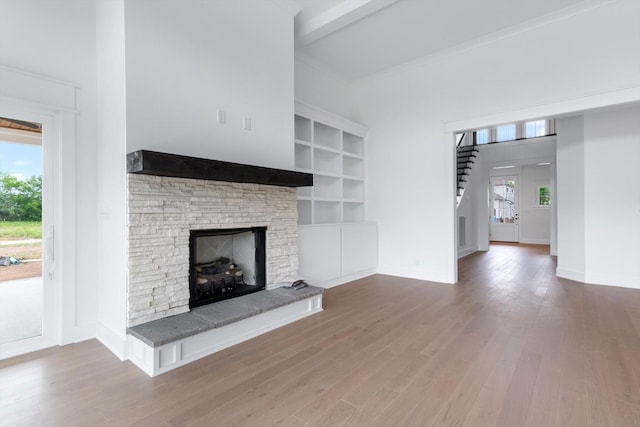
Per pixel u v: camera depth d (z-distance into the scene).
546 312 3.41
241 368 2.26
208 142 2.87
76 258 2.73
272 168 3.13
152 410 1.79
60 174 2.65
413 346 2.61
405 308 3.60
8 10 2.39
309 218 4.91
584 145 4.75
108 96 2.63
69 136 2.68
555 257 7.24
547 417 1.70
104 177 2.71
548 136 7.77
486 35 4.34
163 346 2.20
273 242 3.49
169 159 2.29
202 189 2.82
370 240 5.39
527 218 10.33
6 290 2.45
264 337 2.80
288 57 3.68
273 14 3.50
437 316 3.33
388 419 1.70
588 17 3.72
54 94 2.59
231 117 3.06
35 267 2.58
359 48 4.67
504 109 4.28
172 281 2.61
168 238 2.58
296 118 4.72
